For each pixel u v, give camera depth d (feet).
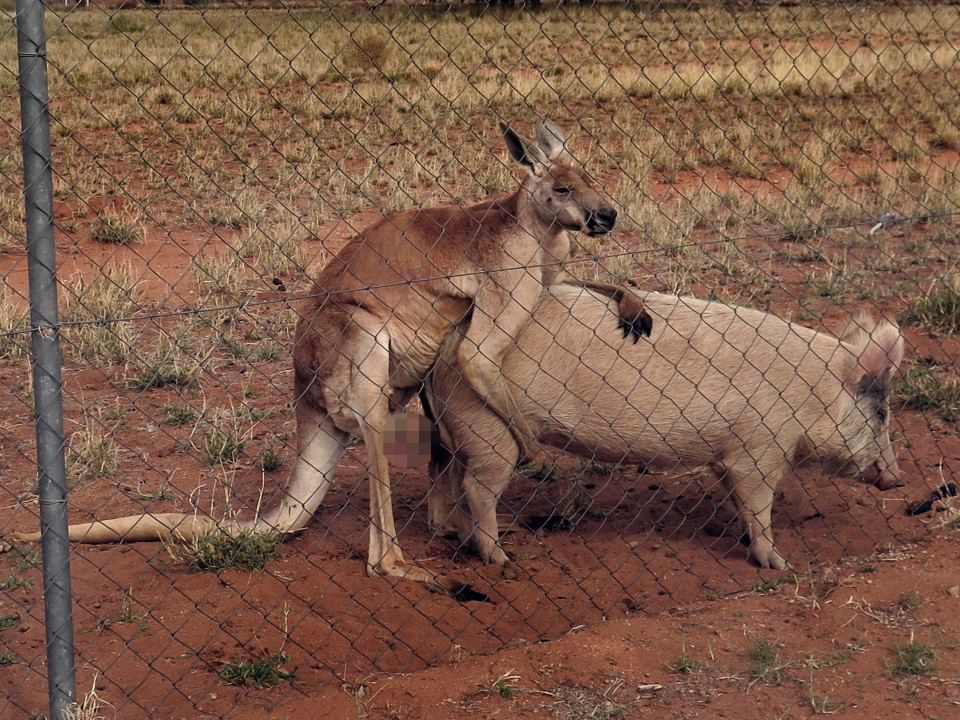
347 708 12.93
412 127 48.75
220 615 15.31
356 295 17.33
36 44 10.55
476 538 17.57
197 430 22.50
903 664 13.62
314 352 17.53
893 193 37.06
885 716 12.69
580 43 66.64
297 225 34.42
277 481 18.25
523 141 17.28
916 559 16.48
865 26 70.38
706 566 17.26
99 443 20.67
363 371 16.97
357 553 17.61
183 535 17.30
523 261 17.12
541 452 20.39
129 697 12.84
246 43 56.13
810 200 35.37
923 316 27.81
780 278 31.78
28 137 10.70
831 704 12.94
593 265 31.91
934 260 33.35
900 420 22.30
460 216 17.57
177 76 51.19
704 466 18.20
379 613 15.56
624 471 21.22
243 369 26.00
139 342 27.09
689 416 17.38
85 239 36.32
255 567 16.90
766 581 16.58
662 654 14.07
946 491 18.88
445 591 16.34
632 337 17.35
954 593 15.38
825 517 18.79
